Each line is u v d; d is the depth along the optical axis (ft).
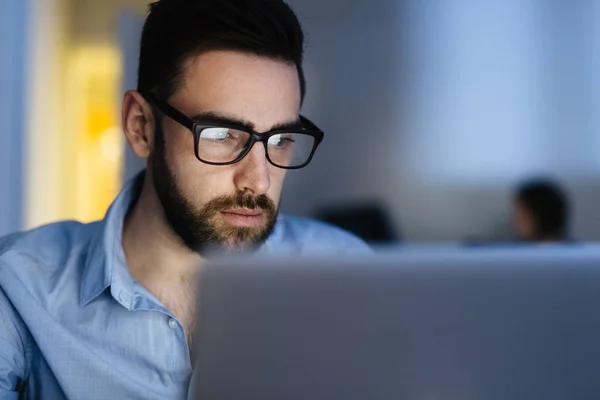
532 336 1.95
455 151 15.35
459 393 1.93
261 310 1.93
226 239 3.30
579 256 1.98
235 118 3.16
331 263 1.95
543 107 14.92
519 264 1.97
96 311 3.43
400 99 15.57
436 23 15.33
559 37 14.82
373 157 15.71
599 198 14.73
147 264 3.57
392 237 12.60
